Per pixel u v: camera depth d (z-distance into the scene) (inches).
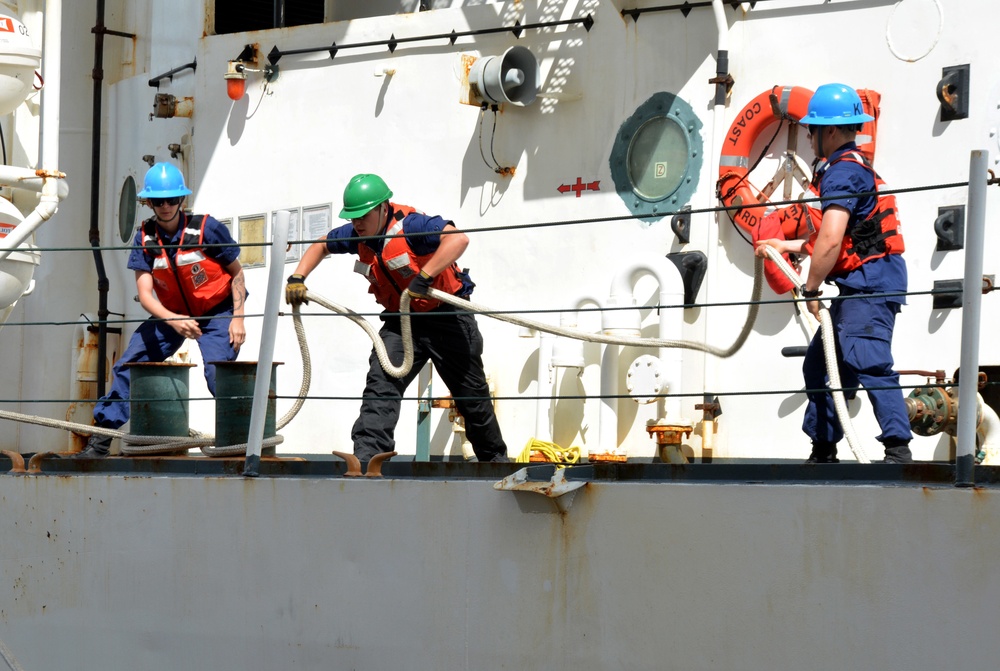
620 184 383.9
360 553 265.3
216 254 362.6
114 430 340.5
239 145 462.6
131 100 509.0
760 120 356.8
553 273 394.0
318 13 489.1
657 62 379.6
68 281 514.3
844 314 274.5
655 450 368.2
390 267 320.2
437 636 255.8
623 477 243.6
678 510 231.3
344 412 429.4
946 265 331.0
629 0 386.6
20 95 422.0
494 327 402.6
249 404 323.0
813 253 268.7
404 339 309.1
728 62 366.3
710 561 227.6
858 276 273.9
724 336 364.8
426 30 422.3
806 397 349.4
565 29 396.2
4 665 312.3
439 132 418.6
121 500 297.1
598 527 239.8
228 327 367.6
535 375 395.2
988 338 325.1
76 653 301.9
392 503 262.2
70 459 312.2
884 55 344.2
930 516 207.6
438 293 307.3
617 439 374.3
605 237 386.3
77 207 518.0
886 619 210.8
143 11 512.7
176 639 287.6
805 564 218.5
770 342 356.5
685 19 375.2
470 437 339.3
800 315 343.0
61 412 503.5
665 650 231.3
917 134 338.3
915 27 339.0
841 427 286.2
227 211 464.8
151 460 300.4
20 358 518.6
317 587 269.9
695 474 237.0
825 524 217.2
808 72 355.3
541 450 366.0
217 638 282.2
